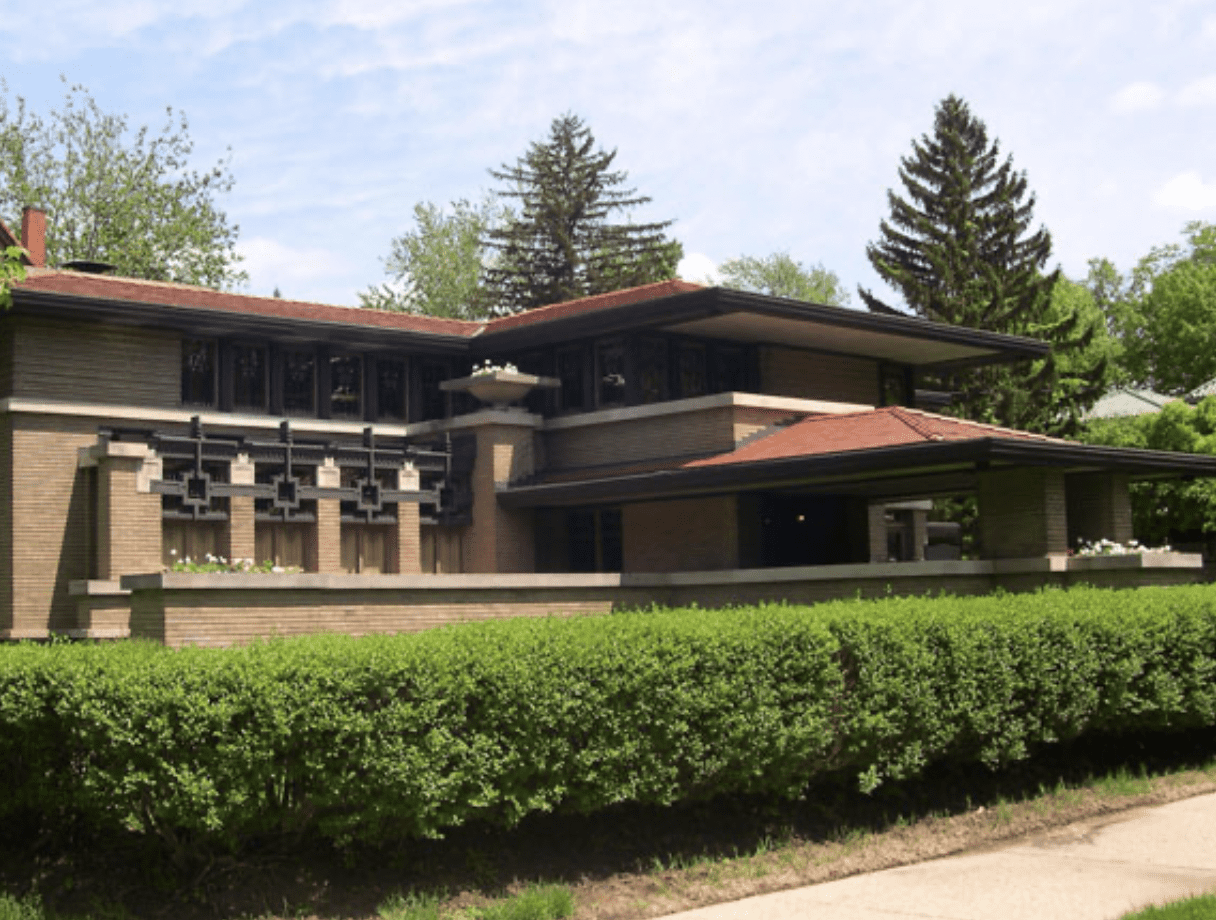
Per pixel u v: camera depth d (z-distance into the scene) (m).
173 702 8.56
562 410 28.91
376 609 18.22
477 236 67.56
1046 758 13.79
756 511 25.78
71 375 24.80
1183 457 22.41
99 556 22.67
